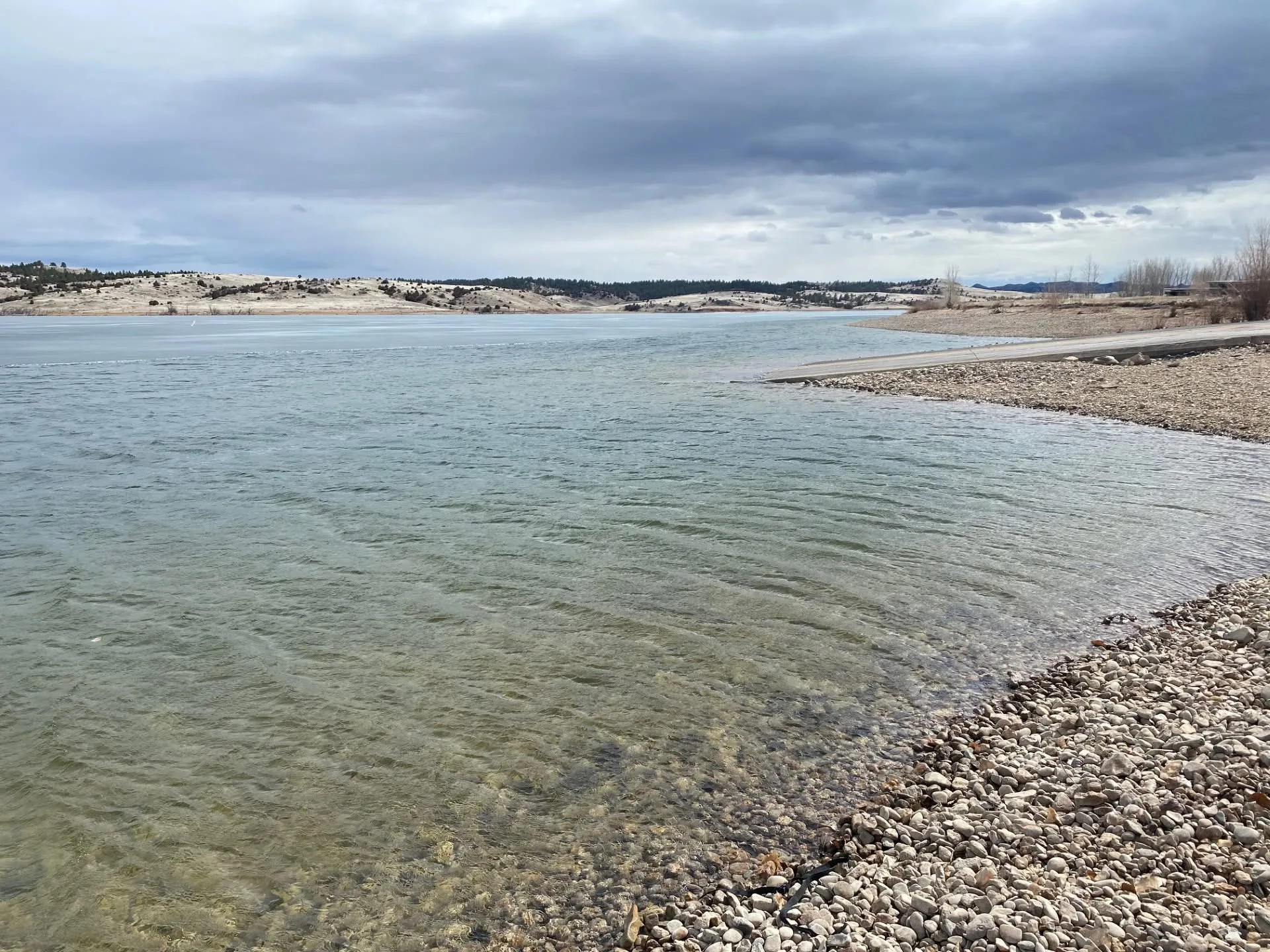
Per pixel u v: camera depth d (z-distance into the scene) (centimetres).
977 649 934
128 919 546
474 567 1235
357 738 764
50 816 655
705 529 1422
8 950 518
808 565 1228
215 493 1723
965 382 3359
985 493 1658
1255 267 5747
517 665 911
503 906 552
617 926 530
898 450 2105
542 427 2550
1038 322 7819
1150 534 1359
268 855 607
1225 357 3462
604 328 12306
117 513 1562
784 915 516
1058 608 1047
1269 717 709
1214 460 1931
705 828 630
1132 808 589
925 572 1191
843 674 880
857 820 618
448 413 2894
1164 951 455
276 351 6625
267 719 800
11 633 1009
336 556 1295
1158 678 826
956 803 630
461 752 739
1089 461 1939
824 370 3853
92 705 830
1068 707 782
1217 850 545
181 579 1194
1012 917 483
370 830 635
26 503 1644
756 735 762
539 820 643
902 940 477
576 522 1475
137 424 2694
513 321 17800
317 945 523
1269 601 1010
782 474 1844
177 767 721
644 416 2745
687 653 936
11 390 3747
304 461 2044
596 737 762
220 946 523
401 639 981
